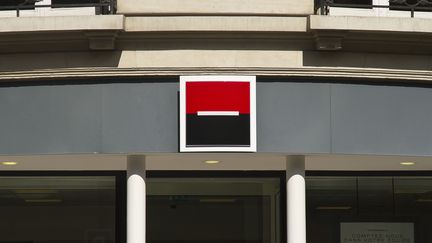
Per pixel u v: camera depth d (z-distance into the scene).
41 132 18.61
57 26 18.28
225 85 18.17
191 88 18.19
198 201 22.22
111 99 18.56
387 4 19.72
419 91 19.00
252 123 18.14
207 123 18.14
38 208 22.05
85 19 18.25
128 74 18.47
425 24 18.59
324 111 18.59
